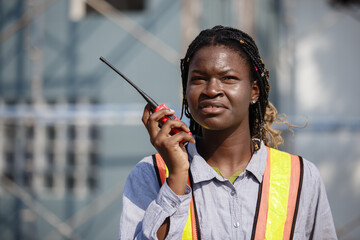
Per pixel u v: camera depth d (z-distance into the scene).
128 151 6.51
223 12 6.35
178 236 1.42
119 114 5.98
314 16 6.54
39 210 6.61
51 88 6.71
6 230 6.68
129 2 8.51
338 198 6.42
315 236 1.60
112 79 6.63
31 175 6.95
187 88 1.52
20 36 6.77
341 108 6.47
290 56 6.43
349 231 6.36
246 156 1.61
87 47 6.69
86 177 6.85
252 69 1.53
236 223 1.48
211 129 1.49
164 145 1.41
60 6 6.74
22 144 6.96
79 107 6.27
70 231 6.52
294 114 6.39
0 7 6.80
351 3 6.39
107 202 6.50
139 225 1.52
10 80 6.77
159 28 6.55
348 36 6.50
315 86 6.50
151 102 1.54
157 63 6.56
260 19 6.39
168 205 1.41
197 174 1.54
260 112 1.63
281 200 1.53
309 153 6.41
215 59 1.45
